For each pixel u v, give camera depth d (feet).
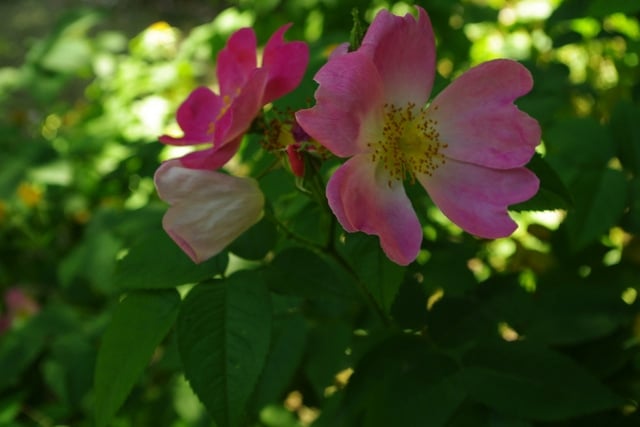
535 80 1.73
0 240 2.83
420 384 1.35
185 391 1.82
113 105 2.96
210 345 1.28
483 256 1.92
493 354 1.36
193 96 1.42
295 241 1.42
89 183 2.76
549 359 1.35
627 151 1.62
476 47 2.74
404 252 1.24
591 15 1.58
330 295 1.35
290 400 2.01
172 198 1.27
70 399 1.94
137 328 1.32
